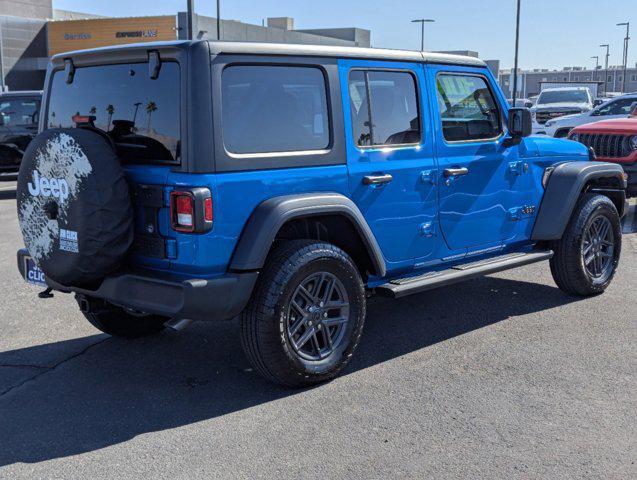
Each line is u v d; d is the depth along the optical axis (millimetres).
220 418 3881
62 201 3818
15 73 48125
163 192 3814
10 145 14328
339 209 4199
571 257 5965
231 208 3818
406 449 3490
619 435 3605
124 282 3947
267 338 3967
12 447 3572
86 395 4223
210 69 3732
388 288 4594
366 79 4551
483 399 4066
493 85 5434
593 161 6402
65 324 5621
